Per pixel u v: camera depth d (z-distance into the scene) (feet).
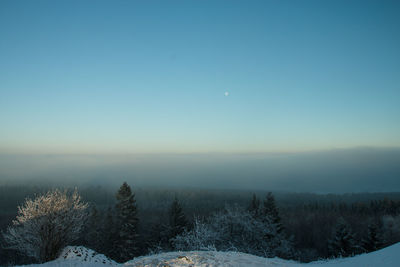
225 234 73.56
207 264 29.12
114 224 118.93
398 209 230.27
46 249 56.49
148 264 30.22
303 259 107.65
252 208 144.87
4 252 85.35
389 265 30.63
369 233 127.54
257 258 35.63
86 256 57.41
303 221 210.38
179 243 68.85
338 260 44.42
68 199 63.26
